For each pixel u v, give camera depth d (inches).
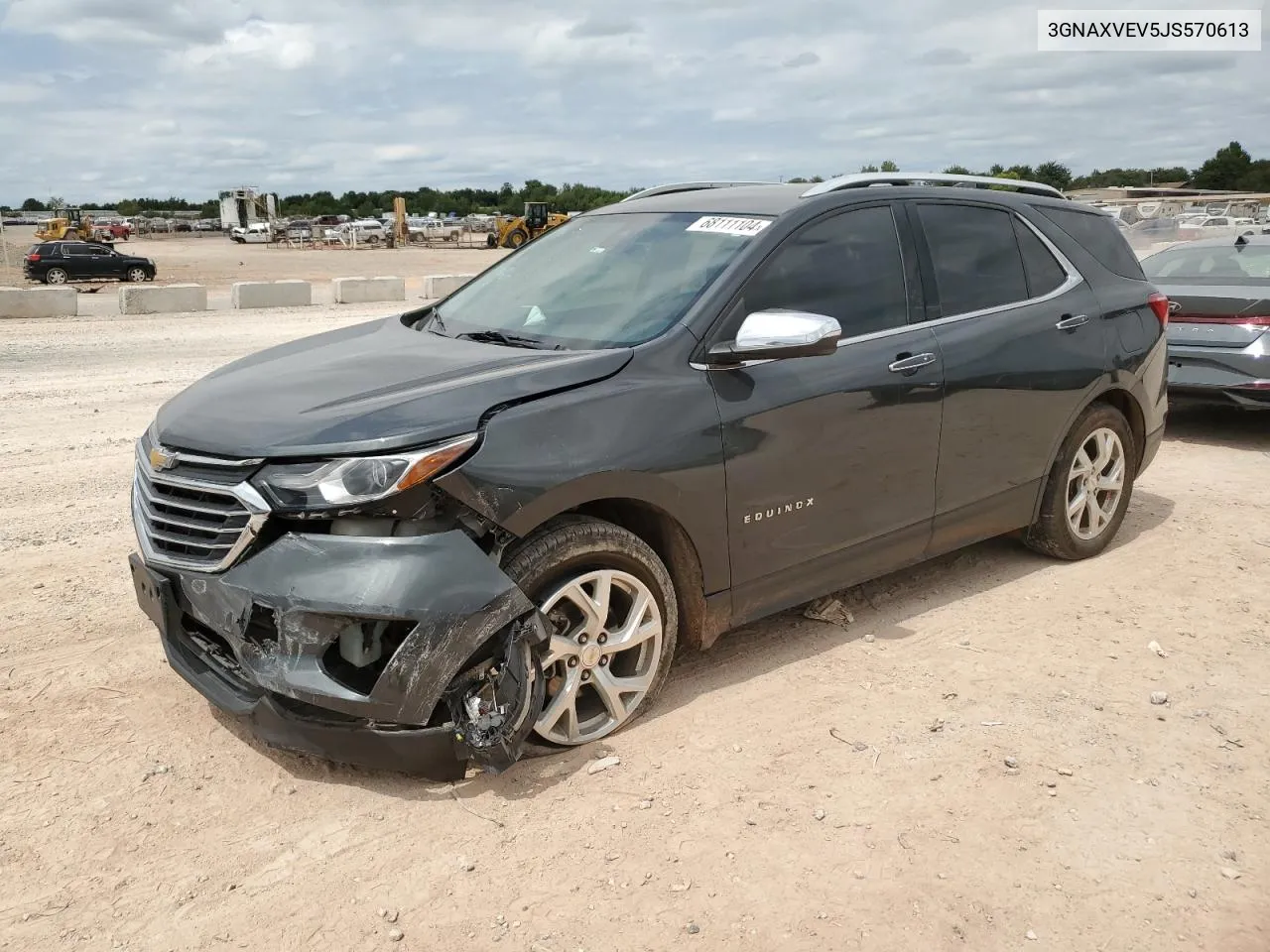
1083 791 129.0
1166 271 340.2
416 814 122.6
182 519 125.3
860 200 168.7
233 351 532.7
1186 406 386.0
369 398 127.3
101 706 146.6
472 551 119.0
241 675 125.3
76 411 362.6
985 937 103.8
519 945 101.7
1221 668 163.2
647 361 139.1
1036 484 194.7
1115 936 104.3
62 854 114.7
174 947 101.2
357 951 100.8
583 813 122.8
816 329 133.4
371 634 118.5
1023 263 191.6
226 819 121.3
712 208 169.5
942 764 134.6
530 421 125.6
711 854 115.7
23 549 210.2
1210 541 223.0
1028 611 185.2
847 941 102.7
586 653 133.3
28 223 4840.1
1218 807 126.3
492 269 191.3
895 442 164.4
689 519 140.0
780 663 163.3
